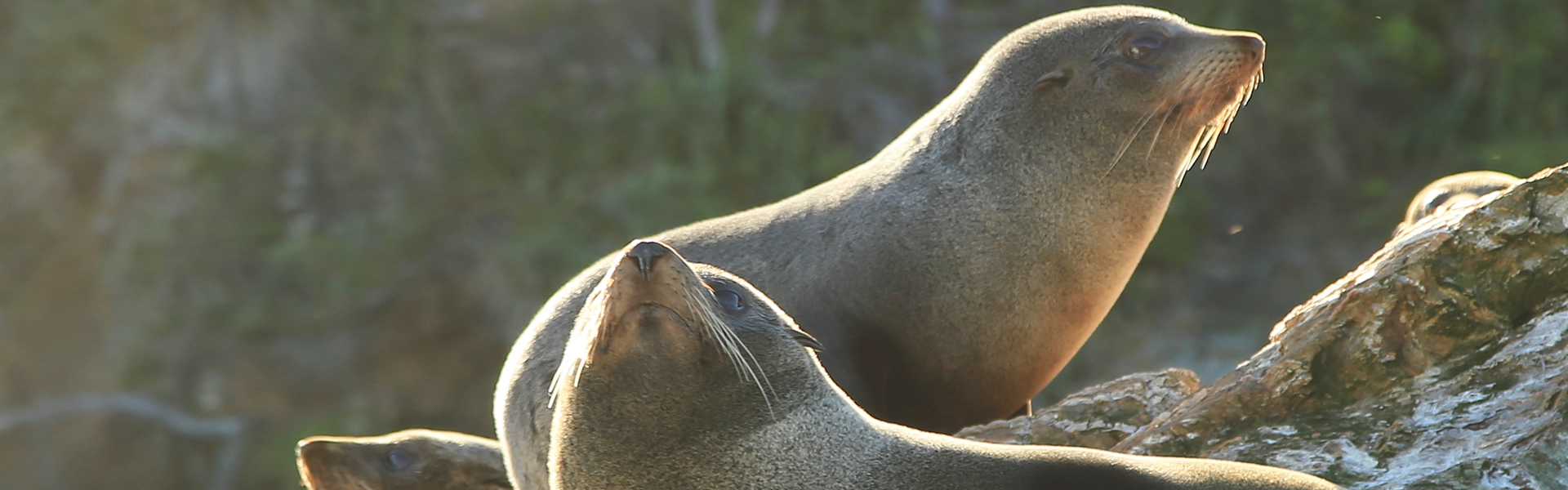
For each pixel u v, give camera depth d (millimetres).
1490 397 18562
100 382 65188
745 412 16391
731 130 66562
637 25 71562
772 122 65750
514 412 20203
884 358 22594
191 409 63688
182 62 70625
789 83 67562
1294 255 58688
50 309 67312
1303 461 18688
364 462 24438
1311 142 62406
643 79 69062
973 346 22797
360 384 62781
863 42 69750
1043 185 23141
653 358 15961
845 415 16906
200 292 65625
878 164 23828
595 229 64125
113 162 69000
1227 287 57781
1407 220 25656
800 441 16531
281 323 64188
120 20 71438
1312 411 19641
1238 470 15594
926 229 22672
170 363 64812
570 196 65312
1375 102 64250
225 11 71062
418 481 24406
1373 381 19516
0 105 69875
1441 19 66438
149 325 65438
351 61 70875
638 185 64625
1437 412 18688
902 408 23203
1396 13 66312
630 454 16516
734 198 64312
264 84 70250
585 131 68000
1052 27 24234
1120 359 55844
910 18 70062
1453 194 25062
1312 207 60750
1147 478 15641
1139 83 23250
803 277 22469
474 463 24641
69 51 71000
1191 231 59938
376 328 63406
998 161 23203
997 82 23766
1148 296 57844
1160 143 23531
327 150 68500
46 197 68562
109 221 67938
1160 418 20406
